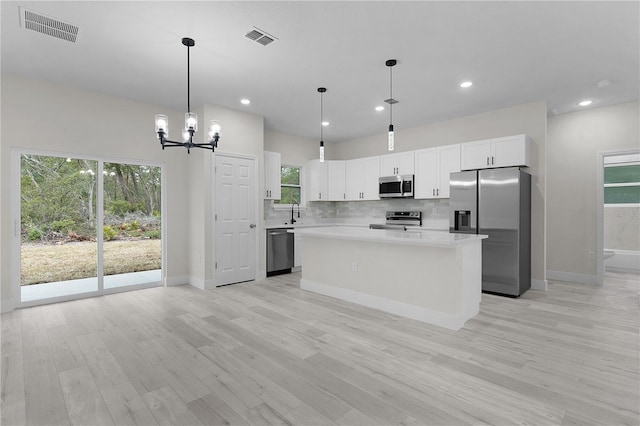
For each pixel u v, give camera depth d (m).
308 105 4.62
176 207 4.83
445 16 2.49
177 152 4.84
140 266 4.60
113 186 4.37
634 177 6.26
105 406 1.85
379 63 3.29
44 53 3.07
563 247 5.05
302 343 2.71
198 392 1.99
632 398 1.90
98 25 2.60
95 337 2.84
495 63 3.28
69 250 4.02
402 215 5.95
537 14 2.45
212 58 3.18
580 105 4.62
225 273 4.79
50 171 3.87
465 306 3.17
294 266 5.80
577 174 4.90
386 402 1.88
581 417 1.73
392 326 3.08
